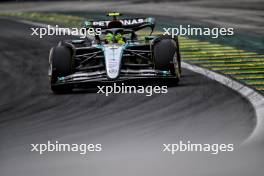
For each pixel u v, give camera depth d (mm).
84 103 39281
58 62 43938
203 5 121312
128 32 46969
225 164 23656
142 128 31172
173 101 37969
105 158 25469
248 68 52281
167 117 33562
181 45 68875
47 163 25062
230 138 28094
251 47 65000
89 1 151375
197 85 43594
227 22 90188
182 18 98125
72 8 132625
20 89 47531
